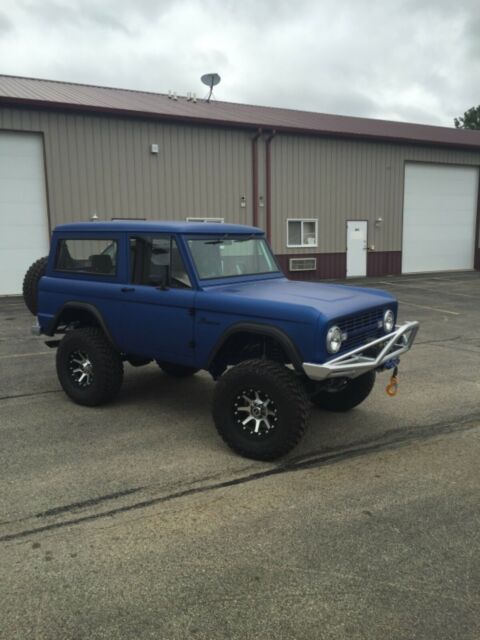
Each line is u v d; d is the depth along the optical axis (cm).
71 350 541
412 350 804
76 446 439
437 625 239
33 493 358
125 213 1509
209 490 365
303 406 396
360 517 330
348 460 416
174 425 489
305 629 236
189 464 406
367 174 1939
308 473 393
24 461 409
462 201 2214
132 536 308
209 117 1608
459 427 488
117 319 503
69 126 1410
